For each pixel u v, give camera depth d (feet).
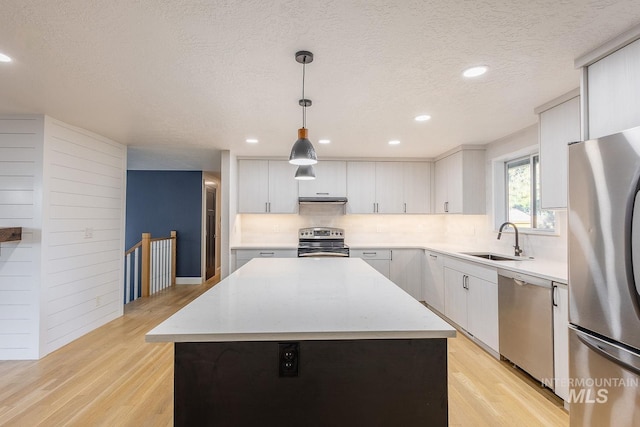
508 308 8.87
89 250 11.80
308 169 9.27
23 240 9.71
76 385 8.06
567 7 4.84
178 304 15.65
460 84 7.60
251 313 4.52
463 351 10.12
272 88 7.79
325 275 7.54
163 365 9.17
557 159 8.35
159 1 4.68
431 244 16.43
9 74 7.03
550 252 10.03
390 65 6.67
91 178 11.85
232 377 4.00
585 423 5.77
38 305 9.69
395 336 3.82
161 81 7.39
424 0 4.68
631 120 5.42
